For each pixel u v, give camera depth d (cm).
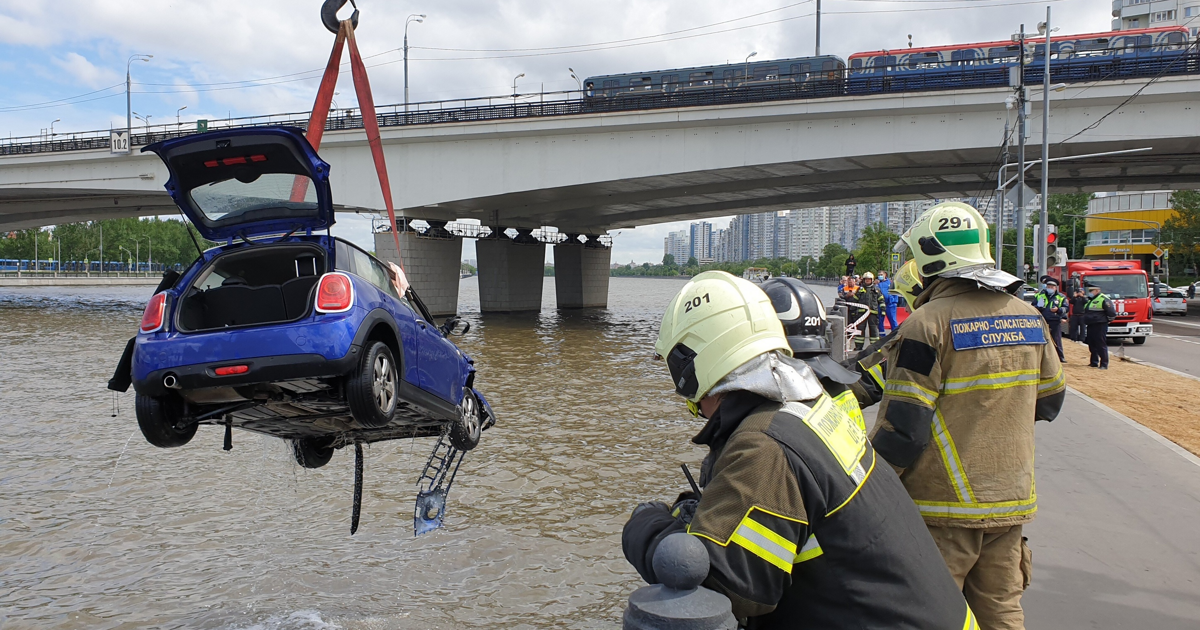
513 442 1148
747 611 173
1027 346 302
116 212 5488
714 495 177
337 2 712
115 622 548
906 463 298
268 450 1078
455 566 649
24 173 4053
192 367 487
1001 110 2811
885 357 334
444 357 655
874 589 176
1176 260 6769
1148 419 1005
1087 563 500
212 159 530
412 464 1006
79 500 852
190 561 666
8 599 590
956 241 308
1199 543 534
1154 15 9912
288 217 564
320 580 619
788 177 3722
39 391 1670
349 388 503
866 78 2950
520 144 3472
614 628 532
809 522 175
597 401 1557
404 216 3884
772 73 3553
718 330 193
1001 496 296
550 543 705
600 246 6181
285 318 546
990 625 307
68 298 6175
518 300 5222
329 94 714
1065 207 9956
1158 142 2758
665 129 3259
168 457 1055
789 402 187
